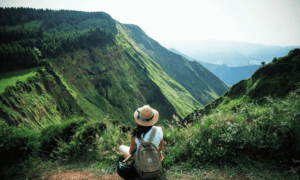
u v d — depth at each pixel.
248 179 2.67
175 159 3.42
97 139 4.09
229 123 3.53
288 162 2.92
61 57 128.12
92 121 4.68
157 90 165.50
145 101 158.00
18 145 3.78
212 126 3.59
